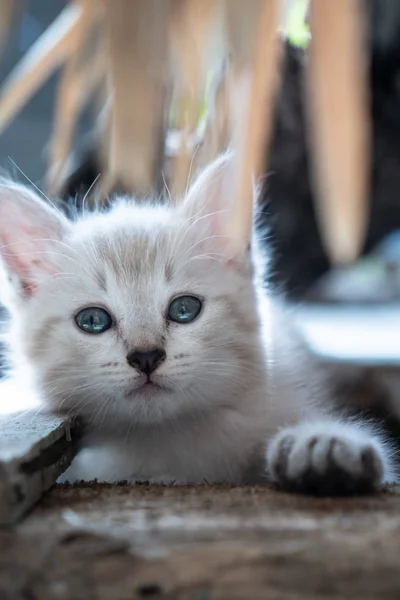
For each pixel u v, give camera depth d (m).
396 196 0.74
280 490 0.36
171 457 0.42
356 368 0.53
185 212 0.43
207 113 0.40
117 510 0.33
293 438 0.36
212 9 0.31
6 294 0.43
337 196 0.29
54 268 0.42
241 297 0.42
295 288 0.77
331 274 0.78
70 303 0.41
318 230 0.74
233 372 0.41
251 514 0.33
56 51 0.36
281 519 0.33
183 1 0.31
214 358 0.41
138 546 0.31
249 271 0.43
